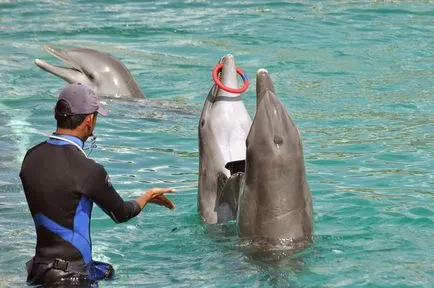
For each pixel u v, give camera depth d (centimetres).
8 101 2820
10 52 3438
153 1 4228
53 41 3581
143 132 2492
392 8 4056
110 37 3647
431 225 1744
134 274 1514
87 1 4262
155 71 3186
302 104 2770
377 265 1537
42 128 2531
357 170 2139
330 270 1513
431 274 1498
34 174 1447
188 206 1878
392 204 1869
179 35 3659
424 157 2244
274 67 3186
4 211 1889
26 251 1652
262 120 1541
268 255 1560
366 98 2830
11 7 4144
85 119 1459
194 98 2889
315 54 3350
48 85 3039
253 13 3991
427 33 3644
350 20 3853
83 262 1453
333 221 1762
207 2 4197
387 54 3353
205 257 1588
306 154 2275
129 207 1480
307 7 4100
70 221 1441
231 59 1734
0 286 1460
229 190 1678
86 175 1438
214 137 1709
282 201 1561
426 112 2683
